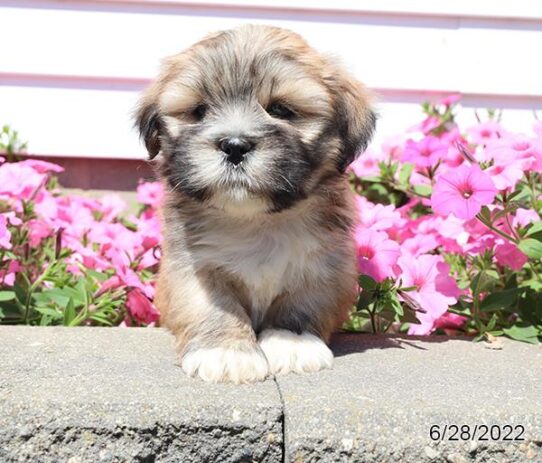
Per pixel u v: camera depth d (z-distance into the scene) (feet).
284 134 3.14
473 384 2.97
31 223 4.10
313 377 3.00
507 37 5.05
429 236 3.83
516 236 3.60
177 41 4.98
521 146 3.84
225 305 3.21
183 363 3.04
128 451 2.67
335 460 2.66
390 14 5.01
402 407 2.73
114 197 4.63
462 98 5.08
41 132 5.02
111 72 5.00
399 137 4.78
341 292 3.39
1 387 2.79
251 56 3.20
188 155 3.16
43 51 4.98
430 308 3.47
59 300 3.76
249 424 2.68
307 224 3.31
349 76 3.47
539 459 2.70
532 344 3.48
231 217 3.28
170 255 3.36
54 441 2.66
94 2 4.96
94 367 3.00
